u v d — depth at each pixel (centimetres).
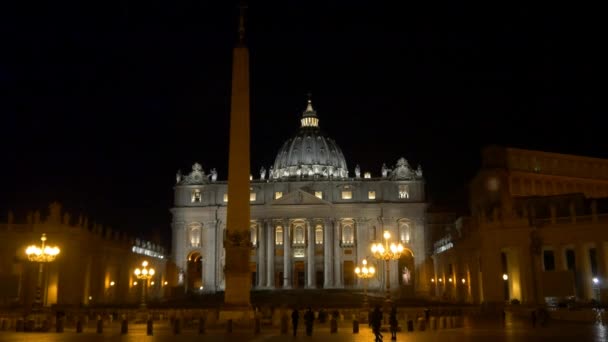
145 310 5750
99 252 8175
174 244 13112
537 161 10012
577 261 6353
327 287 12344
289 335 3756
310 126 16012
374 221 12850
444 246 10106
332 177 13350
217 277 12900
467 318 5366
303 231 12975
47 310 5869
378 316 3111
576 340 3119
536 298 6275
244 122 4491
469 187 11238
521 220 6488
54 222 7225
